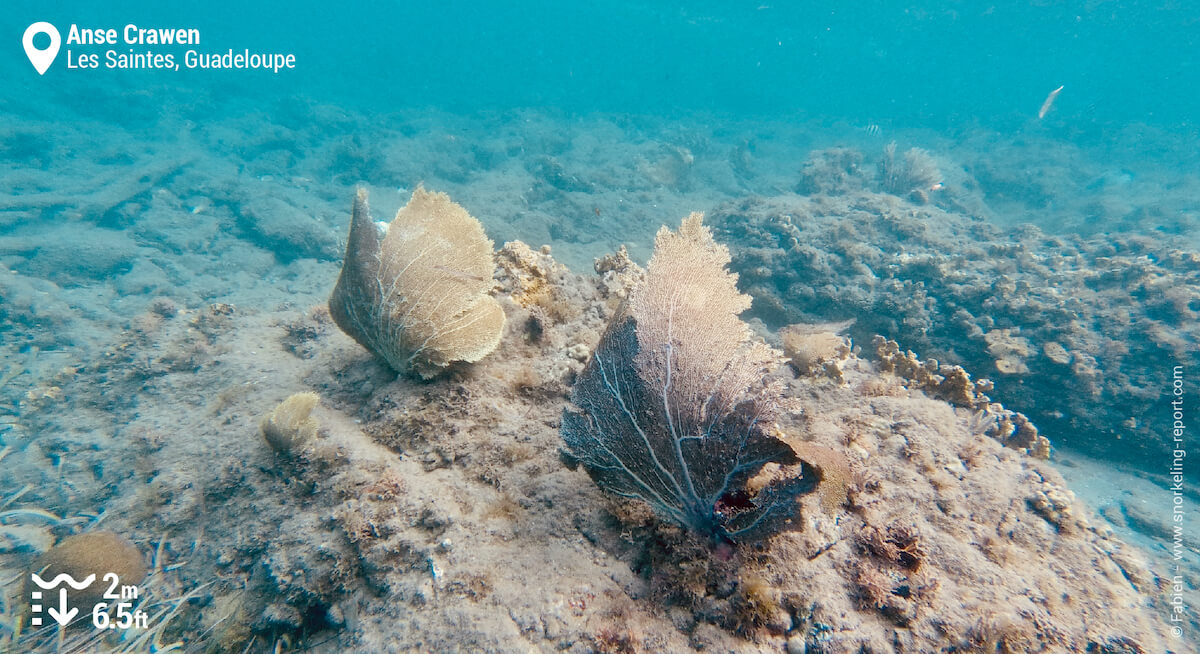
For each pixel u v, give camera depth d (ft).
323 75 28.84
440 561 2.06
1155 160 17.54
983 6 29.40
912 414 2.71
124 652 2.24
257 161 12.57
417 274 2.59
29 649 2.25
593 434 2.15
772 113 27.53
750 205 8.45
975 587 2.05
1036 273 6.66
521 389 2.72
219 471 2.63
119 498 2.69
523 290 3.26
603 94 29.07
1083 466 5.49
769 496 1.85
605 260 3.85
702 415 1.98
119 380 3.49
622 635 1.85
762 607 1.86
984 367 5.95
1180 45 32.32
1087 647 1.93
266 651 2.19
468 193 10.56
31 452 3.02
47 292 6.20
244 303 6.89
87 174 10.55
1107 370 5.59
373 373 2.93
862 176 12.76
